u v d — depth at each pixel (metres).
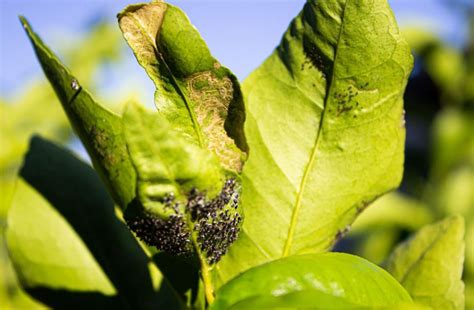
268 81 0.28
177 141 0.22
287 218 0.28
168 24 0.24
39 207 0.31
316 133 0.28
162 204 0.23
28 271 0.31
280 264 0.23
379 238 0.83
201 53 0.24
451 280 0.29
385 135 0.28
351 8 0.26
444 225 0.30
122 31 0.24
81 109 0.25
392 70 0.27
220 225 0.24
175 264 0.27
